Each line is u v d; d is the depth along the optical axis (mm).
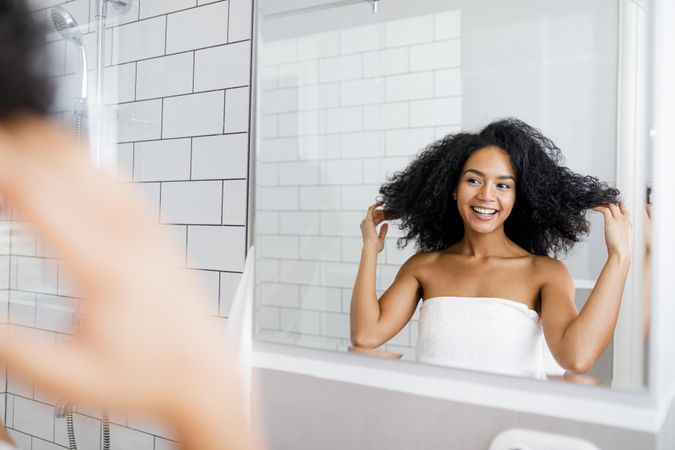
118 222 260
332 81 1037
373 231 994
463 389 906
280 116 1098
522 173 865
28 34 271
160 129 1294
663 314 778
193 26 1243
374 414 987
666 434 797
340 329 1028
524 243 869
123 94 1353
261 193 1121
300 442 1068
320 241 1052
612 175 795
